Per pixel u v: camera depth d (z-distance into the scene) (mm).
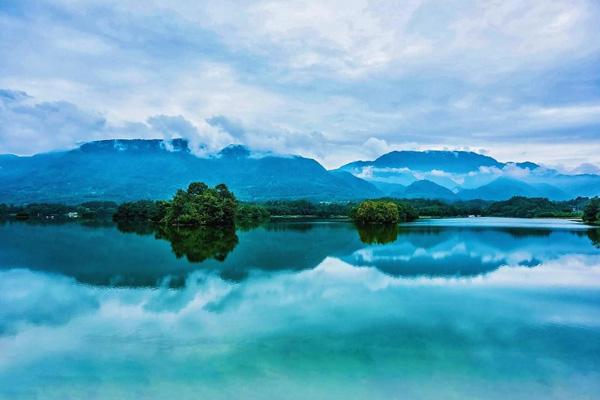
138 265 54250
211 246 75062
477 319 31312
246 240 85688
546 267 52906
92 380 21656
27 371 22828
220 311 33531
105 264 55031
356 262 56750
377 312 33125
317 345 26078
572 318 31594
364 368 22688
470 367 22844
